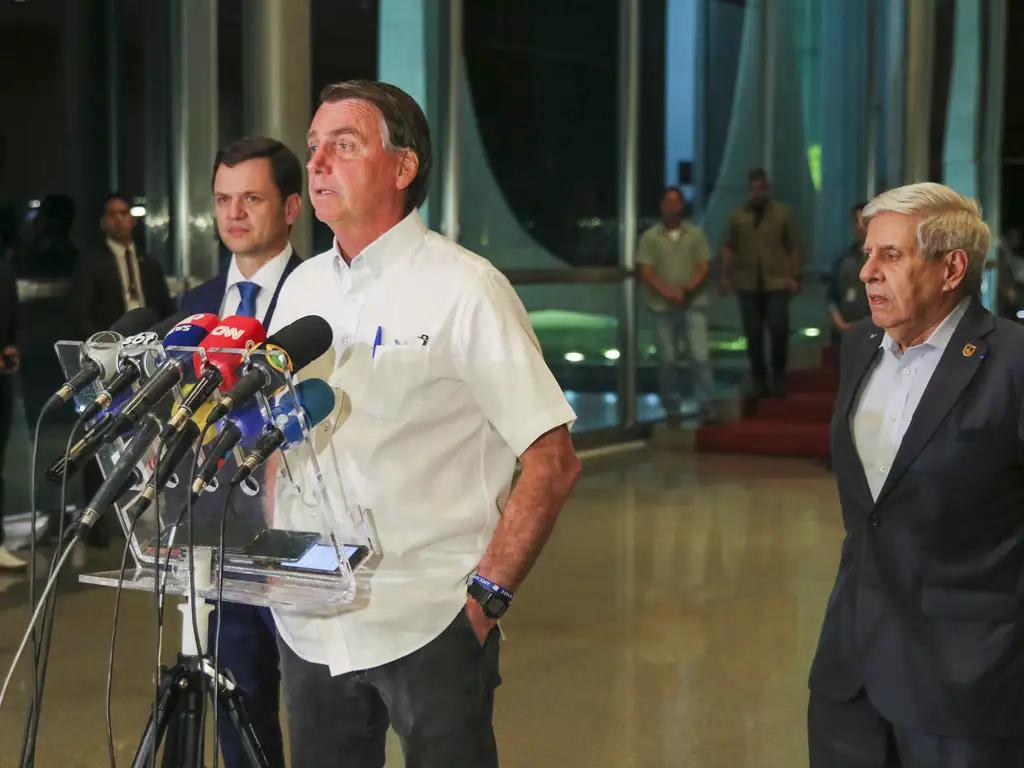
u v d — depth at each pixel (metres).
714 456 9.92
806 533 7.08
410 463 2.20
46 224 7.02
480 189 9.16
